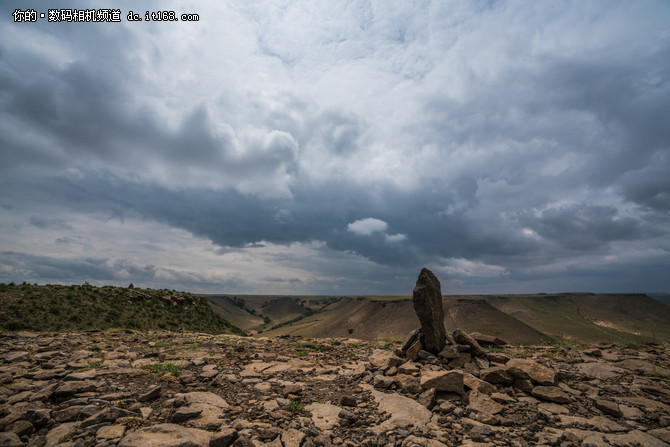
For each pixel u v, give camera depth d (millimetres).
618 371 9633
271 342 16047
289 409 6758
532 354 11984
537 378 8297
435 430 6023
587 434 5945
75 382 7340
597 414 6891
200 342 14992
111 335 16547
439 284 11711
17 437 4914
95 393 7070
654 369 9758
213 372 9375
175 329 27203
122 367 9477
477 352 10328
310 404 7227
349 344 15477
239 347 13008
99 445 4797
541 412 6715
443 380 7824
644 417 6633
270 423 6059
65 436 5070
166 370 9328
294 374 9625
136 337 15906
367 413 6715
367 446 5387
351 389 8289
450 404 7137
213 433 5453
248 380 8828
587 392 8102
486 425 6180
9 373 7980
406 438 5641
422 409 6957
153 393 6984
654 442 5613
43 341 13352
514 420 6508
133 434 4949
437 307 11289
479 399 7406
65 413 5789
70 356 10641
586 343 14305
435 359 10094
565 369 9961
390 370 9414
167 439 4871
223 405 6859
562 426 6305
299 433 5645
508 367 8648
